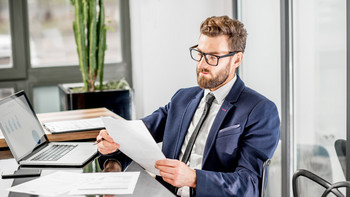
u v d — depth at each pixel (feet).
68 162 5.75
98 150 6.18
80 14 11.56
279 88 9.89
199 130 6.10
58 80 13.28
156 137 6.90
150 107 12.87
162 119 6.97
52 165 5.77
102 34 11.85
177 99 6.73
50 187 4.79
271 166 10.23
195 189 5.17
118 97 11.86
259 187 5.46
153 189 4.82
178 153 6.23
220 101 6.10
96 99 11.67
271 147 5.62
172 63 12.69
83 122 8.00
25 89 13.02
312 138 8.70
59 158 5.99
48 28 13.20
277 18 9.81
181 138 6.26
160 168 5.06
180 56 12.67
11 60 12.93
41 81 13.14
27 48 12.92
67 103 11.57
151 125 6.85
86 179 5.06
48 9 13.10
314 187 8.65
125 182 4.93
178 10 12.42
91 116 8.85
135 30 13.34
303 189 8.94
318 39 8.32
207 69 5.72
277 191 10.11
